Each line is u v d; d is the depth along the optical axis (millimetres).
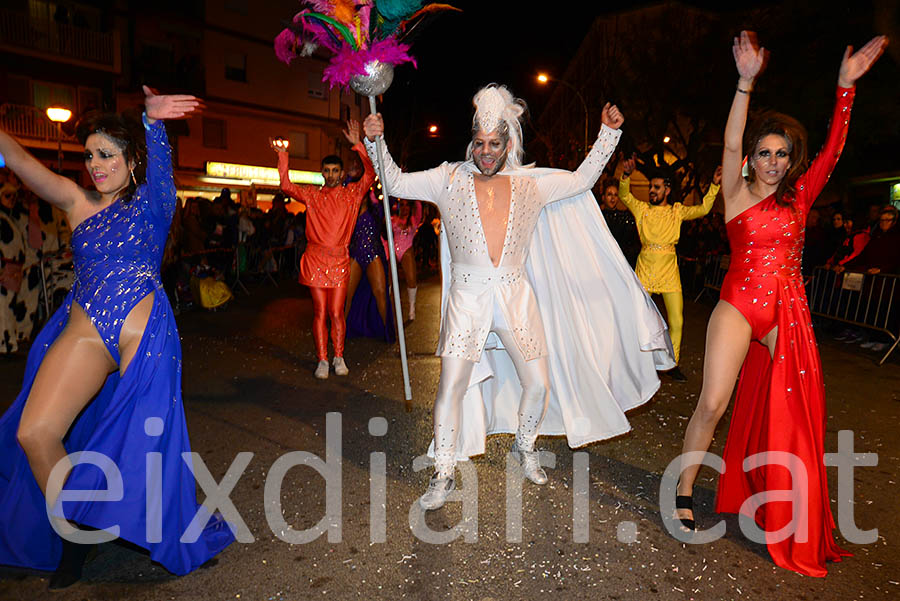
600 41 31344
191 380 6059
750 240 3066
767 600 2660
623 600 2656
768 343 3133
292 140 30484
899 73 15836
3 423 2859
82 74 23141
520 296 3461
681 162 22109
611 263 3871
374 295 7797
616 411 3875
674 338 6234
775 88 18406
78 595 2672
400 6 3004
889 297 7684
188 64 25391
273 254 14523
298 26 3123
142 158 2840
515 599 2656
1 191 6609
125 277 2738
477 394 3875
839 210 11180
